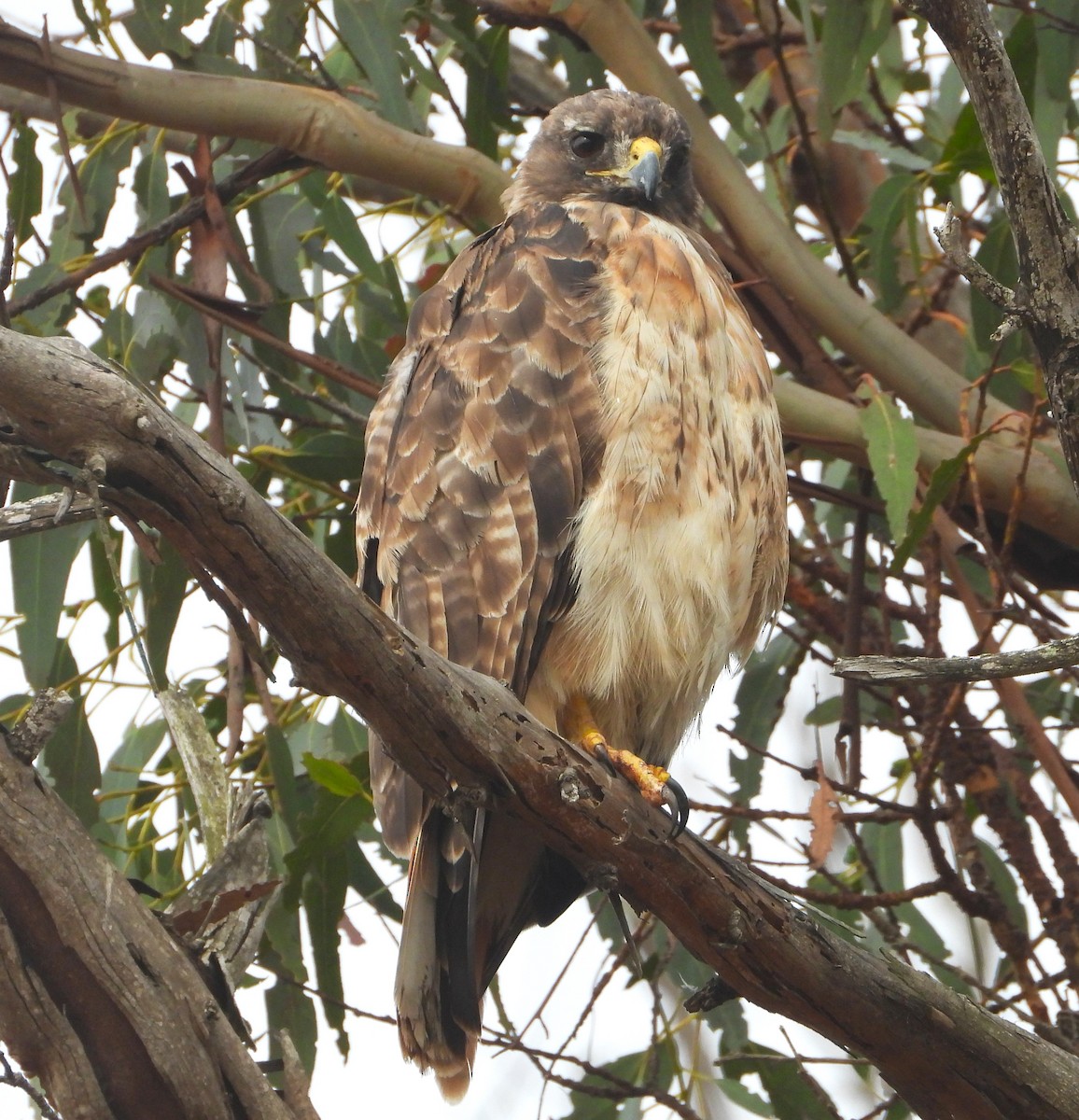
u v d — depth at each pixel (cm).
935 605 938
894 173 1179
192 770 738
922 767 883
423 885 727
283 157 965
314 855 880
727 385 802
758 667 1072
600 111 993
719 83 1006
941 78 1176
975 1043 634
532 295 801
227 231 966
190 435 508
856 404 998
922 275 1050
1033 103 952
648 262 794
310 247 1057
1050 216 551
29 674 912
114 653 947
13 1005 553
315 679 561
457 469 791
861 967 638
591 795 611
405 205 1120
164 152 1034
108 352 991
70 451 493
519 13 1003
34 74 844
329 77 966
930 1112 662
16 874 545
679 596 773
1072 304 556
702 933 646
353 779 806
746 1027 939
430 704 573
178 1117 568
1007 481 934
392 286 1024
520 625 771
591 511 766
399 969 725
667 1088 923
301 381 1075
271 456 999
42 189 953
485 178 959
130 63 870
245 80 901
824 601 1070
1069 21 920
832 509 1215
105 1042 559
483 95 1031
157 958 566
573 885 789
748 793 1041
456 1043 725
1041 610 957
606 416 770
